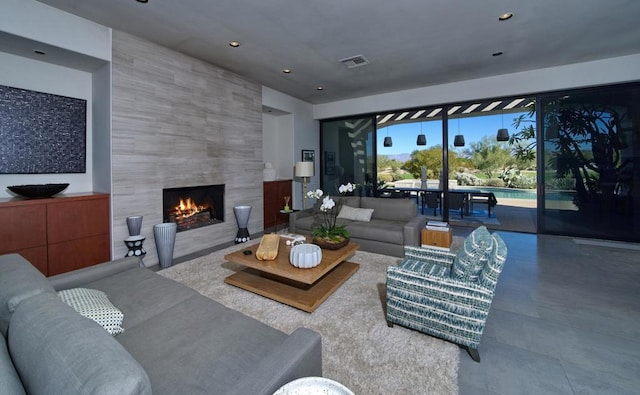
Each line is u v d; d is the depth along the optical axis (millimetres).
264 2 2574
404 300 1911
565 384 1469
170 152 3605
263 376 873
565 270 3066
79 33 2777
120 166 3119
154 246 3459
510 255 3598
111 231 3082
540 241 4254
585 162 4402
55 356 687
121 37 3090
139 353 1188
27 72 2865
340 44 3492
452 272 1855
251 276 2723
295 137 6145
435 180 5625
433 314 1796
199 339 1293
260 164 5090
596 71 4086
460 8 2729
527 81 4508
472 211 5320
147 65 3330
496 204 5121
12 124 2775
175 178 3672
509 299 2418
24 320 842
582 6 2721
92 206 2945
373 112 5996
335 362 1646
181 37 3254
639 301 2346
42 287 1174
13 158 2787
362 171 6418
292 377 932
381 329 1979
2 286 1137
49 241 2670
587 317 2117
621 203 4215
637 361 1629
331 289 2418
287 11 2732
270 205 5461
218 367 1113
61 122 3086
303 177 5934
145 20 2867
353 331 1958
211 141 4148
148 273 2018
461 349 1759
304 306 2162
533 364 1621
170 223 3406
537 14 2855
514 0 2611
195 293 1753
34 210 2580
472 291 1654
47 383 650
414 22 2979
